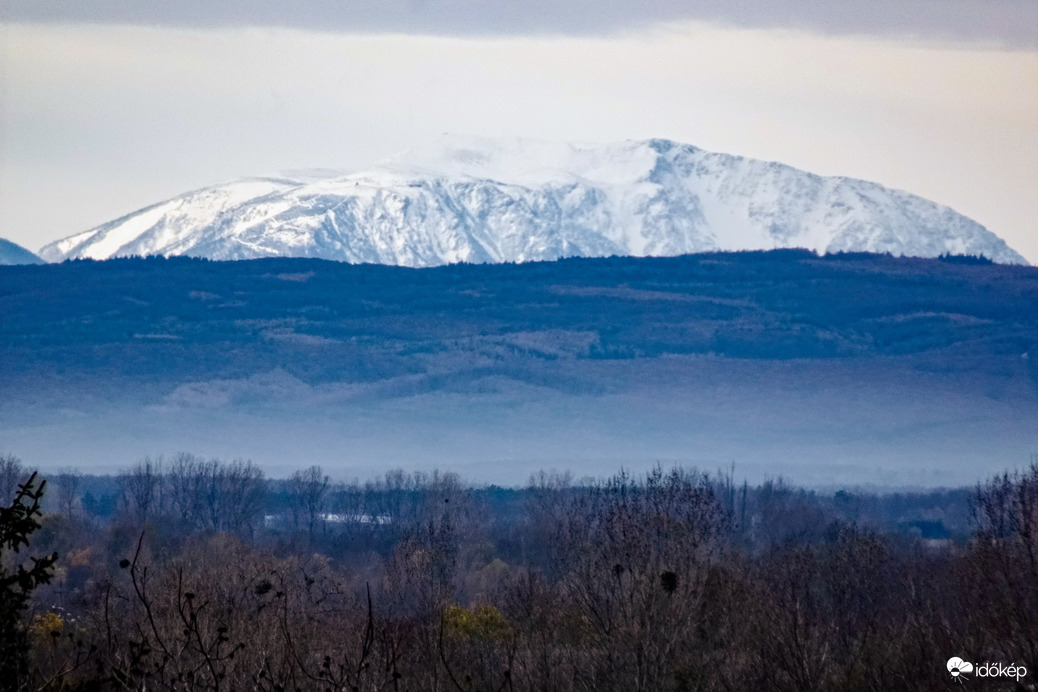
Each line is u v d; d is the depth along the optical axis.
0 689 84.75
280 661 119.19
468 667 133.38
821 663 135.38
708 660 135.62
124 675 92.81
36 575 84.94
